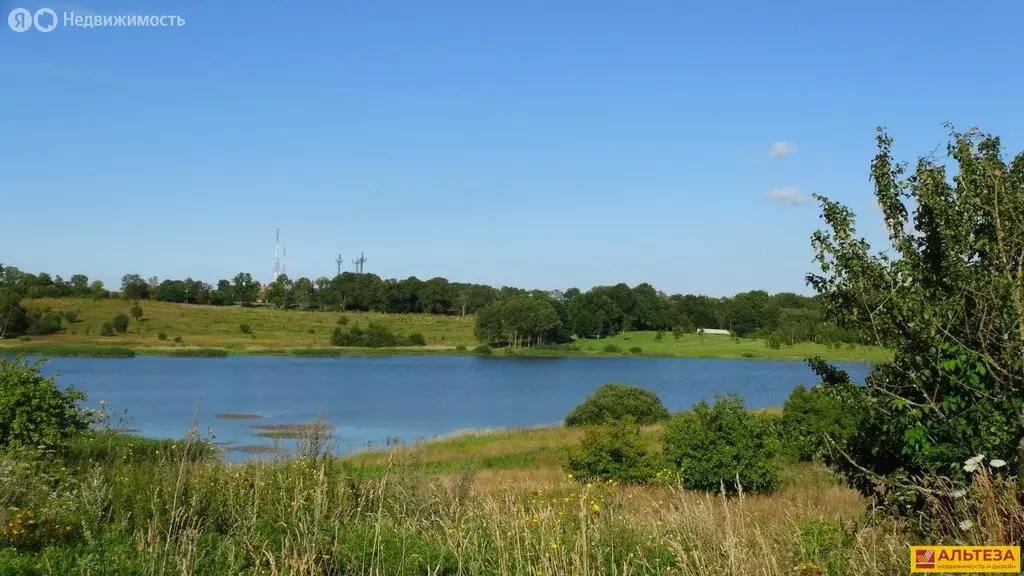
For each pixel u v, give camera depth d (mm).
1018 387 5746
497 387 83500
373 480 9625
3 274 165250
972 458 5270
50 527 6934
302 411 56219
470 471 10469
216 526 8031
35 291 158125
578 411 47531
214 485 8633
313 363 117562
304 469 9219
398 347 147875
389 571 6480
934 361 6258
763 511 10750
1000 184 6062
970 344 6137
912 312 6465
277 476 8789
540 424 52375
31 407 13828
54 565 6062
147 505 7688
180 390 70938
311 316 178750
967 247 6363
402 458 10633
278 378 88562
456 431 44406
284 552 6328
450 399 69938
